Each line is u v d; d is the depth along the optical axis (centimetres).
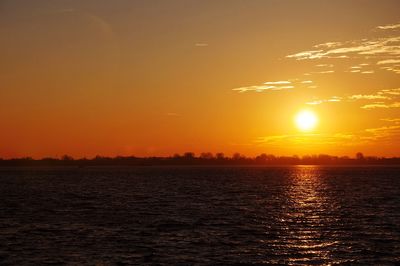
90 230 5894
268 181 18675
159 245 4994
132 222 6581
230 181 18650
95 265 4216
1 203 9362
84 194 11838
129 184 16588
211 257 4503
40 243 5072
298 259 4453
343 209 8275
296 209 8262
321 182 17888
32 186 15788
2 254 4578
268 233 5716
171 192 12319
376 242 5188
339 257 4525
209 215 7362
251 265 4244
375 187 14538
